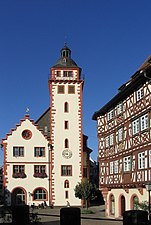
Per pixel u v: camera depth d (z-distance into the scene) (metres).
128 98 43.59
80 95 77.12
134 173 40.78
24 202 72.69
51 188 73.75
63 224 16.39
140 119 39.66
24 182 73.25
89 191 66.62
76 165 75.12
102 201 82.75
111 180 48.31
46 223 34.72
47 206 72.75
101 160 52.81
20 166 73.75
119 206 46.41
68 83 77.31
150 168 36.47
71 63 78.88
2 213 27.83
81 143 75.81
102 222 38.00
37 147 74.69
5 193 72.38
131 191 42.84
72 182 74.50
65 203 73.44
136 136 40.62
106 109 51.47
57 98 76.81
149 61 40.12
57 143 75.31
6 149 73.75
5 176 72.94
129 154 42.41
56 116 76.19
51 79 76.75
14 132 74.44
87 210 61.53
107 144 51.03
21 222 21.17
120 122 46.03
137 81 39.34
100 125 54.03
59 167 74.62
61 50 80.50
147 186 31.41
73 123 76.31
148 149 37.12
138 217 14.77
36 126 75.25
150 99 36.94
